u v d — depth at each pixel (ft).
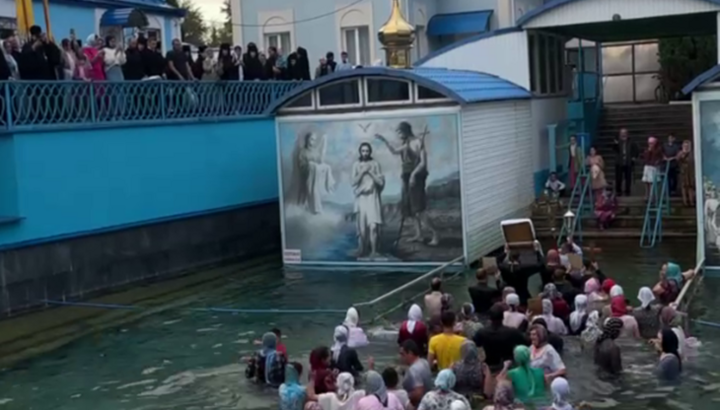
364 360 51.29
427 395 38.42
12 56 68.74
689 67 126.11
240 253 88.69
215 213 85.46
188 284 75.66
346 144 80.12
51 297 68.33
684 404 42.75
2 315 64.44
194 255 82.79
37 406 46.03
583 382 46.09
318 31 126.82
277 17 128.67
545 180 97.91
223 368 51.42
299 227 82.28
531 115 94.43
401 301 66.95
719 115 70.38
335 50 126.00
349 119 79.82
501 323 48.24
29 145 66.59
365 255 80.38
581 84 108.37
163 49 111.45
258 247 91.25
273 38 129.59
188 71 83.71
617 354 47.32
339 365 46.73
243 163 89.45
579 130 107.24
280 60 102.53
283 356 47.96
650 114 115.03
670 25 100.53
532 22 93.86
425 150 77.87
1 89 65.26
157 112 79.30
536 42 97.19
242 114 89.51
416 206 78.48
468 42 96.27
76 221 70.49
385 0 122.52
